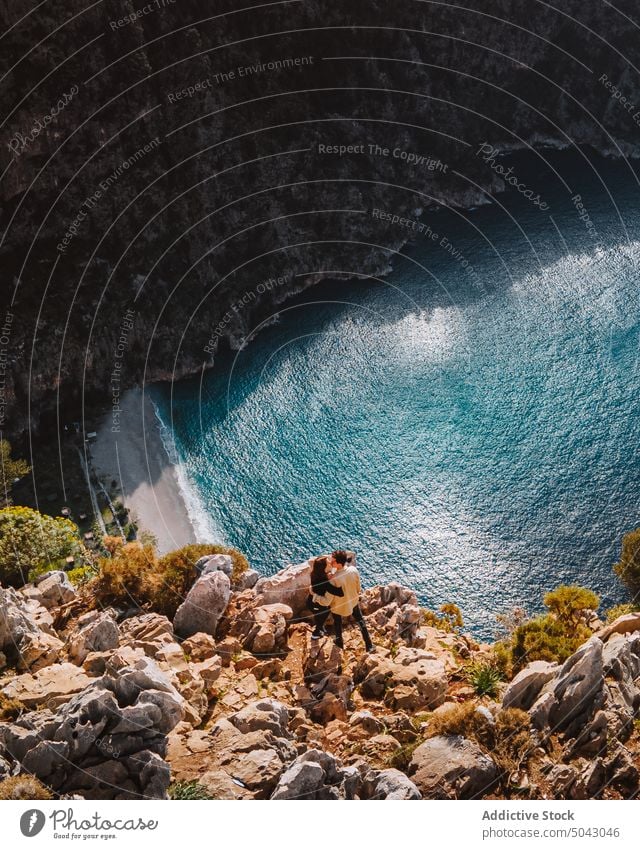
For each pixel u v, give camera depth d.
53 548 41.16
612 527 101.75
